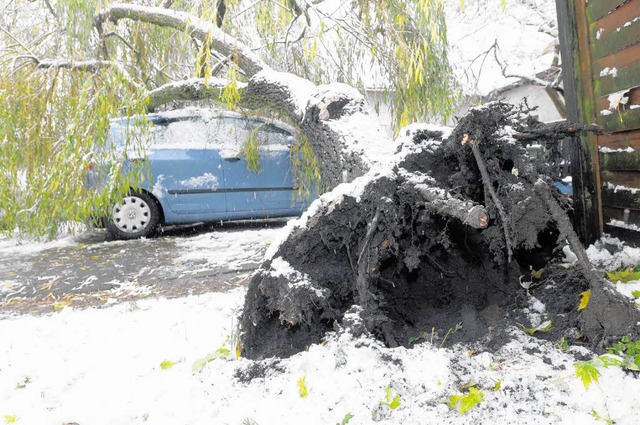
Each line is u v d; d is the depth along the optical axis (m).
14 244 7.48
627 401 1.81
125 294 4.73
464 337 2.60
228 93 5.54
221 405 2.24
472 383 2.08
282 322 2.70
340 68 6.77
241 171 7.71
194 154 7.63
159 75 7.94
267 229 7.94
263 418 2.07
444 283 3.03
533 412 1.86
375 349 2.39
